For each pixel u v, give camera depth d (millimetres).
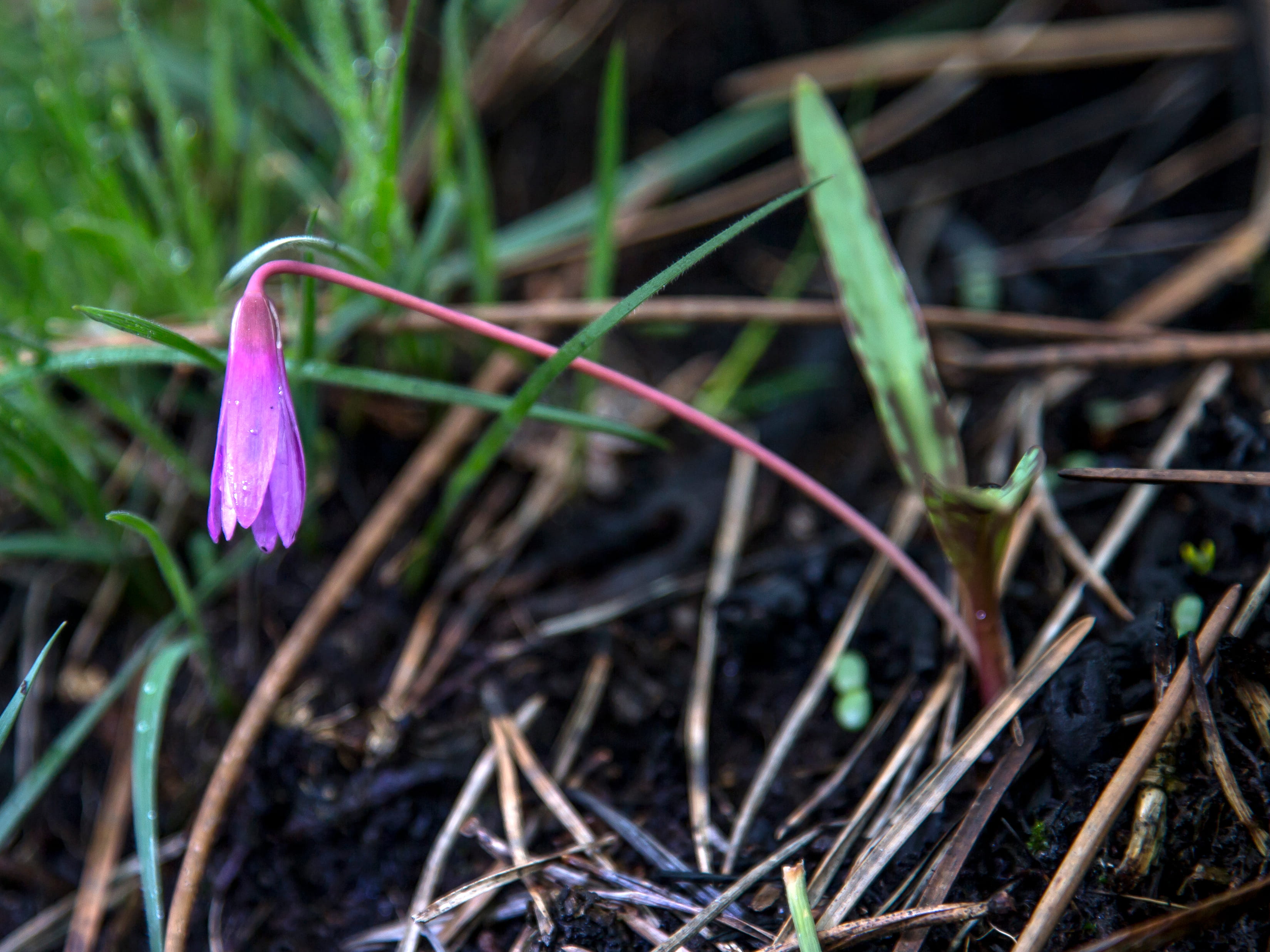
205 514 365
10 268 377
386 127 343
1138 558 325
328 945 313
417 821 321
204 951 318
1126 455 344
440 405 369
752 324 384
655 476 370
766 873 301
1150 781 290
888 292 313
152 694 317
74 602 363
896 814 299
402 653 344
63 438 344
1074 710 300
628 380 311
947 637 326
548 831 315
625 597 346
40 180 378
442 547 358
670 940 291
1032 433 354
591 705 331
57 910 327
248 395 282
